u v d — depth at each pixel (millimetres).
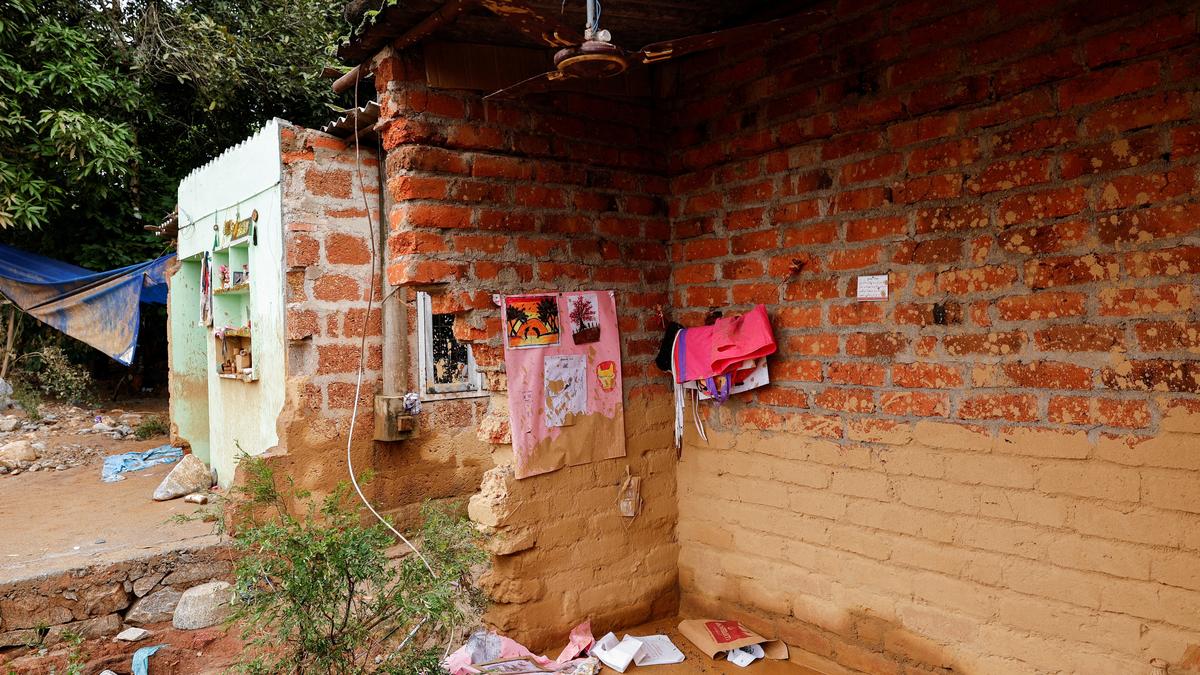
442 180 3691
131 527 5773
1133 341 2748
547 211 3984
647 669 3752
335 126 5445
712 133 4121
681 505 4402
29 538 5516
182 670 4391
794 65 3719
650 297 4340
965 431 3191
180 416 8297
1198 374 2605
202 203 7426
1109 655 2822
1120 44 2748
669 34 3902
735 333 3896
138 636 4723
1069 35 2869
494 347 3832
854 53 3492
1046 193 2947
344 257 5805
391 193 3771
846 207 3562
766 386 3936
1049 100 2938
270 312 5863
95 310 9961
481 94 3791
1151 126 2695
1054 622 2957
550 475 3949
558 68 2865
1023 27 2984
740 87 3959
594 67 2809
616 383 4176
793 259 3746
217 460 7266
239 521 5336
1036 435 2990
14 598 4582
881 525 3480
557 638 3951
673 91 4305
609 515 4148
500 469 3855
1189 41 2605
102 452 8953
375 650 3627
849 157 3547
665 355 4281
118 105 11133
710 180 4168
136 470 7949
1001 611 3100
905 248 3363
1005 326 3068
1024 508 3031
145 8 11836
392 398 5746
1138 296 2732
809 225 3711
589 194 4121
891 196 3404
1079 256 2871
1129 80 2738
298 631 3295
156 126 12562
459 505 5734
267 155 5805
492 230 3826
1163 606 2695
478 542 3848
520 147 3887
